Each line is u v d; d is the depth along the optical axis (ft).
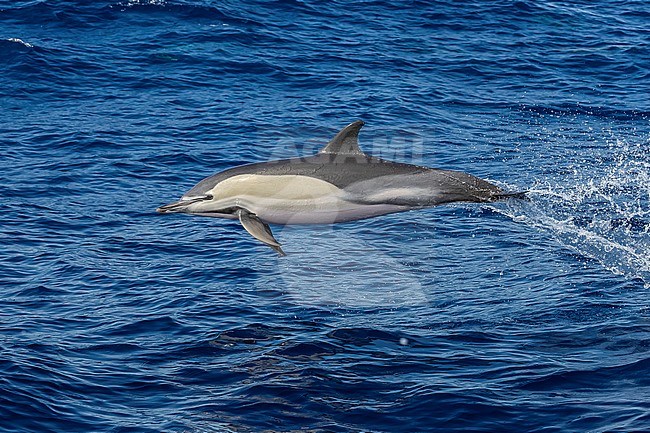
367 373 87.92
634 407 79.92
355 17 250.78
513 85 211.41
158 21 237.04
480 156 167.63
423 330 97.96
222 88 203.00
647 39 244.42
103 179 152.56
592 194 145.59
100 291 110.11
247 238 125.90
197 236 127.44
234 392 84.38
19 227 130.93
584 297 105.50
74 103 192.34
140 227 131.95
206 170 159.33
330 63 219.41
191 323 100.32
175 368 89.92
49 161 160.04
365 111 191.72
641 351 91.20
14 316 102.53
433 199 60.59
